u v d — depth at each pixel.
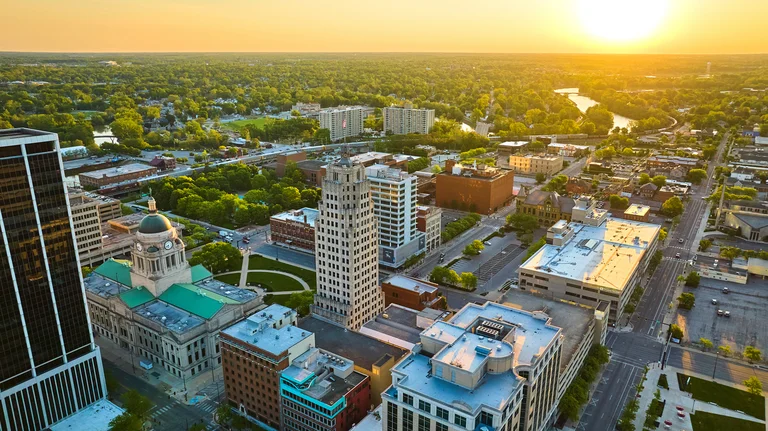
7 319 155.50
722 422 172.00
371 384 171.75
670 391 187.75
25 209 155.00
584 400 176.62
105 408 175.62
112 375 199.00
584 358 196.25
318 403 155.75
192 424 172.25
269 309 192.88
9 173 150.25
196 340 197.88
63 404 171.75
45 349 165.62
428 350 147.25
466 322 166.38
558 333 159.38
